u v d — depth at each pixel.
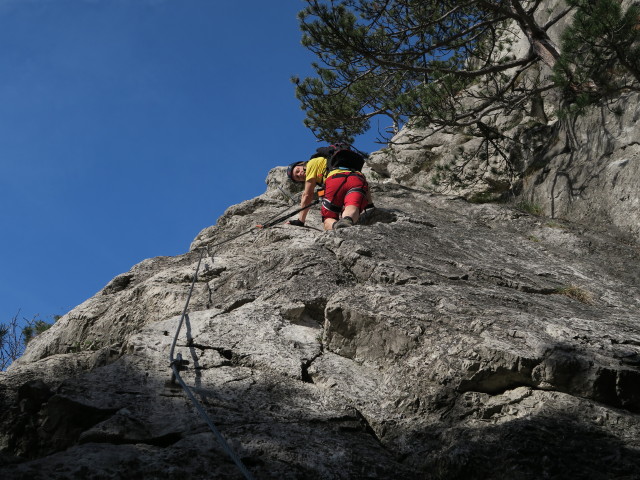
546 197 9.06
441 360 3.56
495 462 2.83
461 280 4.86
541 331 3.77
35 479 2.41
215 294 4.99
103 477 2.47
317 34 10.52
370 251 5.01
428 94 10.04
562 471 2.71
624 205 7.55
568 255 6.42
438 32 11.30
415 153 12.23
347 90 11.69
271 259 5.11
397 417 3.40
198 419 3.06
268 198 8.39
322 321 4.45
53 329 5.53
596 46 7.68
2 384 3.72
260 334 4.05
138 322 5.07
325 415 3.31
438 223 6.86
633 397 3.27
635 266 6.19
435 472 2.95
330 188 6.32
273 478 2.62
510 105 10.62
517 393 3.37
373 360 3.89
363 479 2.75
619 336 3.86
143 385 3.38
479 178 10.90
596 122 8.77
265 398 3.38
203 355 3.76
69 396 3.20
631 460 2.79
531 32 10.27
